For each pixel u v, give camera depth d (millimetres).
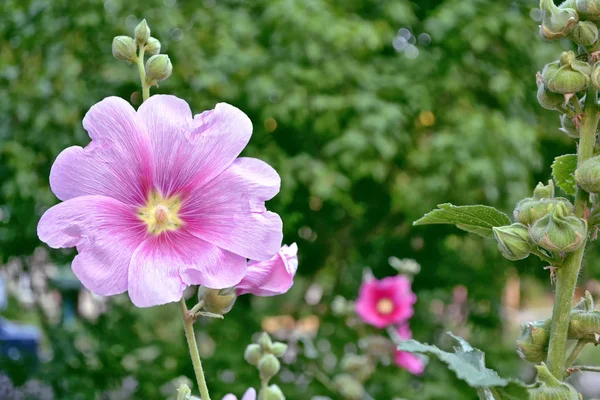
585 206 999
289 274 1074
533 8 5656
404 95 5211
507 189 5066
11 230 5156
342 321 4914
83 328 5113
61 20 4996
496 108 5625
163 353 4898
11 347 5652
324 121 5016
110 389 5004
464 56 5375
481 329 5918
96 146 1004
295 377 4613
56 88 4969
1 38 5277
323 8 5074
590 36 994
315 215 5777
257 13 5348
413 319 5742
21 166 4809
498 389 895
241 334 4871
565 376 1011
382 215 5887
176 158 1021
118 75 4852
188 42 4977
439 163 5055
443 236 5840
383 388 4543
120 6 4934
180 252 990
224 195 1014
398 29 5699
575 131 1073
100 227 975
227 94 5039
